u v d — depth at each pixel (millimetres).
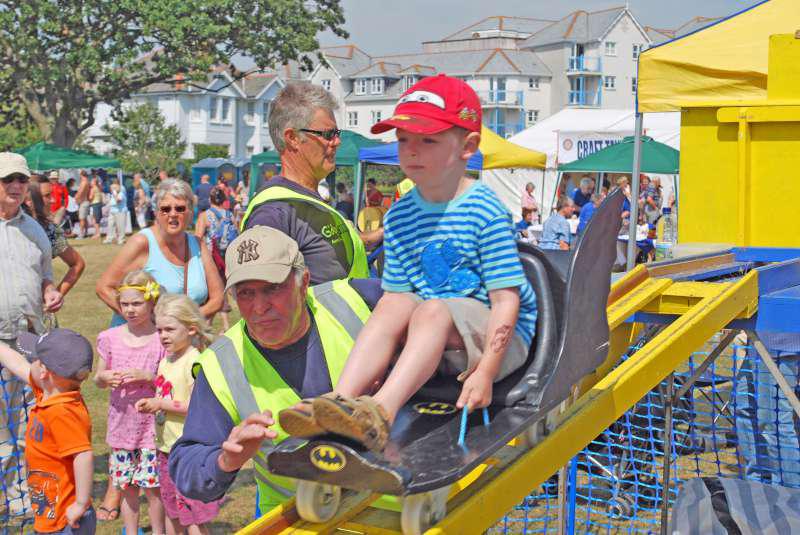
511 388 2082
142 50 35469
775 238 4754
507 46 89688
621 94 82562
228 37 36625
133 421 4590
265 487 2486
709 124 4902
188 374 4355
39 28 34781
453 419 1980
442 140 2037
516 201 28812
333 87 84750
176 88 73375
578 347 2207
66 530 3943
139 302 4566
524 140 27922
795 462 4828
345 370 2031
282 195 2984
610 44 81188
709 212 4930
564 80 81625
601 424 2480
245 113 78812
